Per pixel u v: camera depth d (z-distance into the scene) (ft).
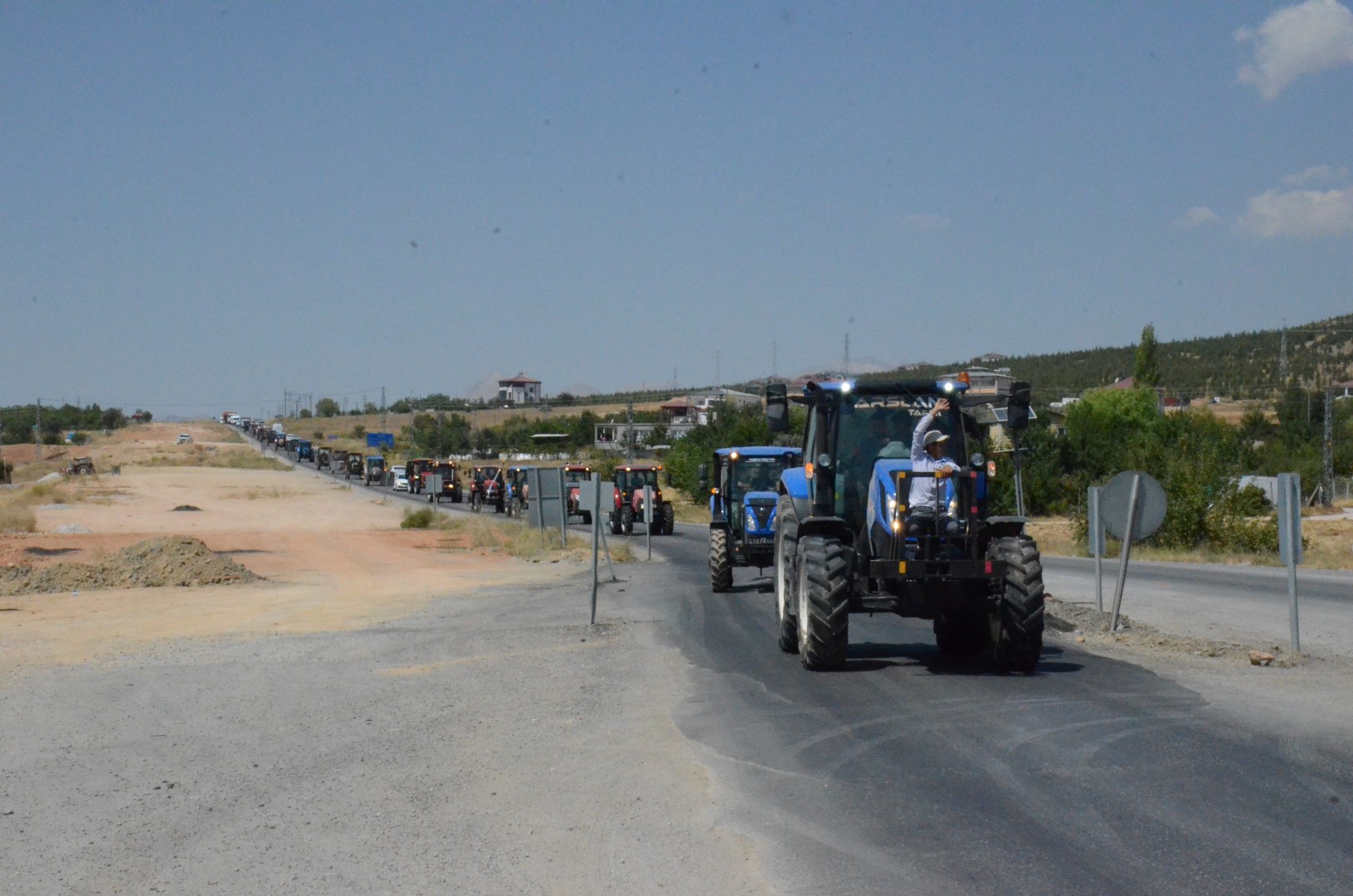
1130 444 124.16
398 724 30.45
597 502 51.78
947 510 36.70
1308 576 78.43
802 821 20.86
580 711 31.45
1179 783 22.66
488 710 31.99
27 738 29.40
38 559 103.40
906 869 18.15
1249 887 16.98
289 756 27.20
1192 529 108.99
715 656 41.09
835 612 36.19
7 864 19.63
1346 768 23.72
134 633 53.72
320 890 18.10
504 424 518.37
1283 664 37.50
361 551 122.01
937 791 22.47
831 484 38.83
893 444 38.93
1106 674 35.88
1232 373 423.23
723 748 26.58
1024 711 29.99
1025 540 36.63
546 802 22.72
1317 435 253.85
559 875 18.49
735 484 72.02
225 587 81.25
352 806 22.86
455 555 116.26
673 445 259.39
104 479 307.17
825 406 39.42
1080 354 495.82
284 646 46.83
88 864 19.56
